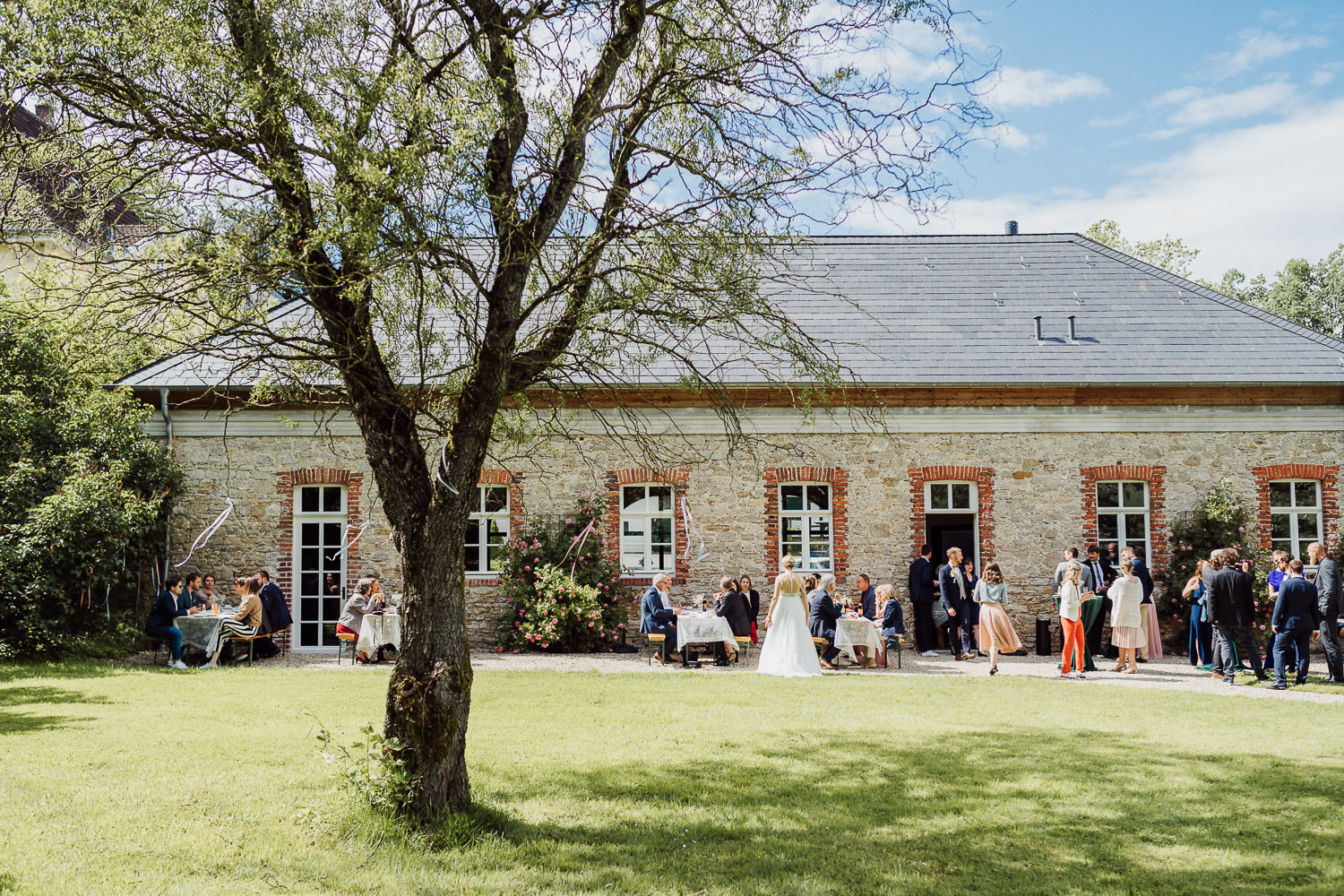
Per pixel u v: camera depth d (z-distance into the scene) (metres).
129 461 14.06
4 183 5.67
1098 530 15.55
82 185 5.66
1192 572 14.78
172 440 15.12
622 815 5.86
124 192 5.54
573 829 5.60
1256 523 15.34
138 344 5.76
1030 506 15.40
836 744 7.78
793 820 5.81
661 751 7.50
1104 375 15.30
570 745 7.68
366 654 13.15
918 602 14.80
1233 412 15.52
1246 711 9.27
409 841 5.16
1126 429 15.50
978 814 5.92
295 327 5.86
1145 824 5.71
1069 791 6.39
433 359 6.52
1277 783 6.56
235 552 15.06
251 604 13.27
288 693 9.98
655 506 15.48
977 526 15.45
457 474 5.60
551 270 6.21
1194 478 15.44
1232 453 15.47
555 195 5.76
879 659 13.73
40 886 4.34
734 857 5.15
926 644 14.73
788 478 15.35
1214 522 15.01
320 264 5.31
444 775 5.52
